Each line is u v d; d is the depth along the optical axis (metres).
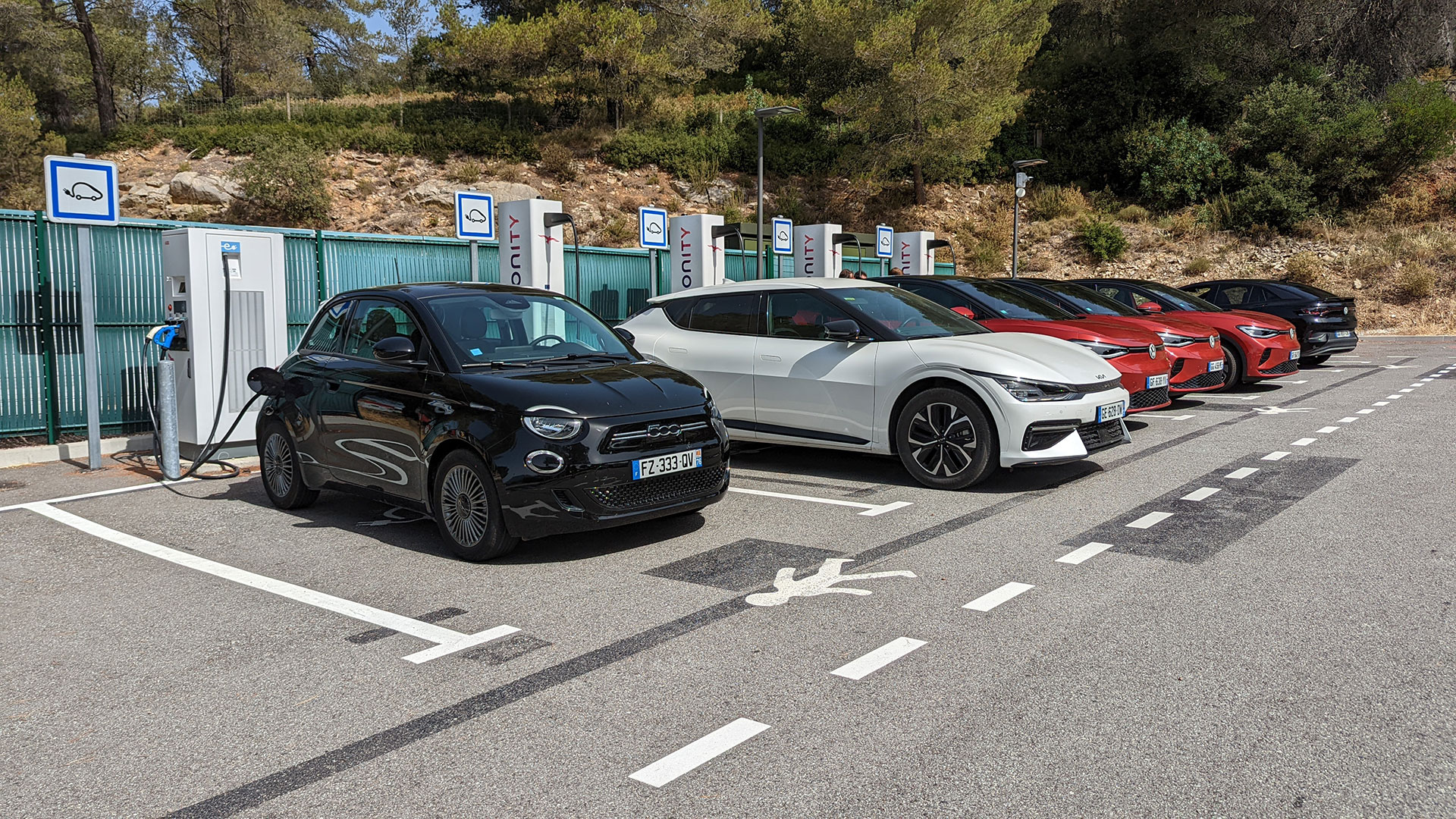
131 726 3.37
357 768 3.01
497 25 35.50
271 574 5.26
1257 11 37.53
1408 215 32.03
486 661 3.90
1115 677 3.58
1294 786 2.77
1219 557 5.15
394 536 6.10
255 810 2.77
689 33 38.50
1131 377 9.14
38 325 9.23
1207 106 37.84
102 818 2.74
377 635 4.24
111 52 42.91
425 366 5.82
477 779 2.92
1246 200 32.69
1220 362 11.34
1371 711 3.24
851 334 7.35
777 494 7.05
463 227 12.16
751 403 7.95
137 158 31.66
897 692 3.49
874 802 2.72
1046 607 4.40
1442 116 31.98
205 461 8.27
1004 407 6.67
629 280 15.66
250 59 44.34
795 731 3.20
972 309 9.97
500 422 5.27
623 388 5.62
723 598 4.66
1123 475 7.42
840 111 34.09
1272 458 7.98
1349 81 36.75
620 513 5.29
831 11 34.84
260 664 3.92
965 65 32.91
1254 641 3.91
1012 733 3.15
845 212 35.31
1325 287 28.50
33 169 30.67
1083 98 39.50
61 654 4.08
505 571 5.23
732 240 18.89
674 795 2.79
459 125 34.12
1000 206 36.25
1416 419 9.98
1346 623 4.09
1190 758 2.95
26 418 9.21
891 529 5.95
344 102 40.94
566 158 33.22
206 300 8.72
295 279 10.86
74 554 5.74
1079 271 31.75
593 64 36.56
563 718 3.34
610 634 4.19
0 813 2.78
